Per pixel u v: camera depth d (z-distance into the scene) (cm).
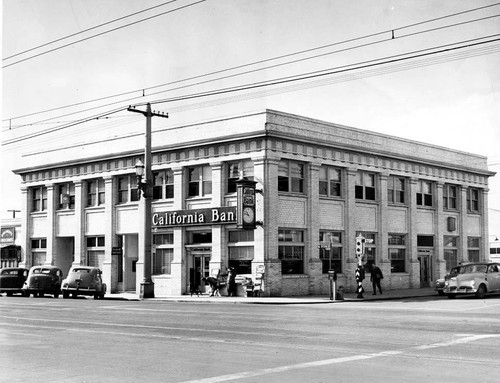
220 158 3584
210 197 3641
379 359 1148
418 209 4331
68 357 1203
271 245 3388
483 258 4881
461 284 3194
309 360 1143
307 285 3559
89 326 1769
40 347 1341
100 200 4294
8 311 2361
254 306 2659
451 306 2534
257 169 3422
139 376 1006
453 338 1434
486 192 4959
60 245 4541
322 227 3672
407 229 4244
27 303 2916
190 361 1145
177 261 3753
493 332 1546
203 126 3666
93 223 4297
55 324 1833
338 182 3825
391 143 4144
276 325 1747
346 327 1680
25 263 4672
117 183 4206
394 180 4200
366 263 3678
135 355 1221
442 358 1155
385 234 4044
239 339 1444
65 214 4475
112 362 1143
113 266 4156
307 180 3616
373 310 2319
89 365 1113
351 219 3828
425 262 4400
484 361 1121
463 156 4747
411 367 1065
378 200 4044
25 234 4700
